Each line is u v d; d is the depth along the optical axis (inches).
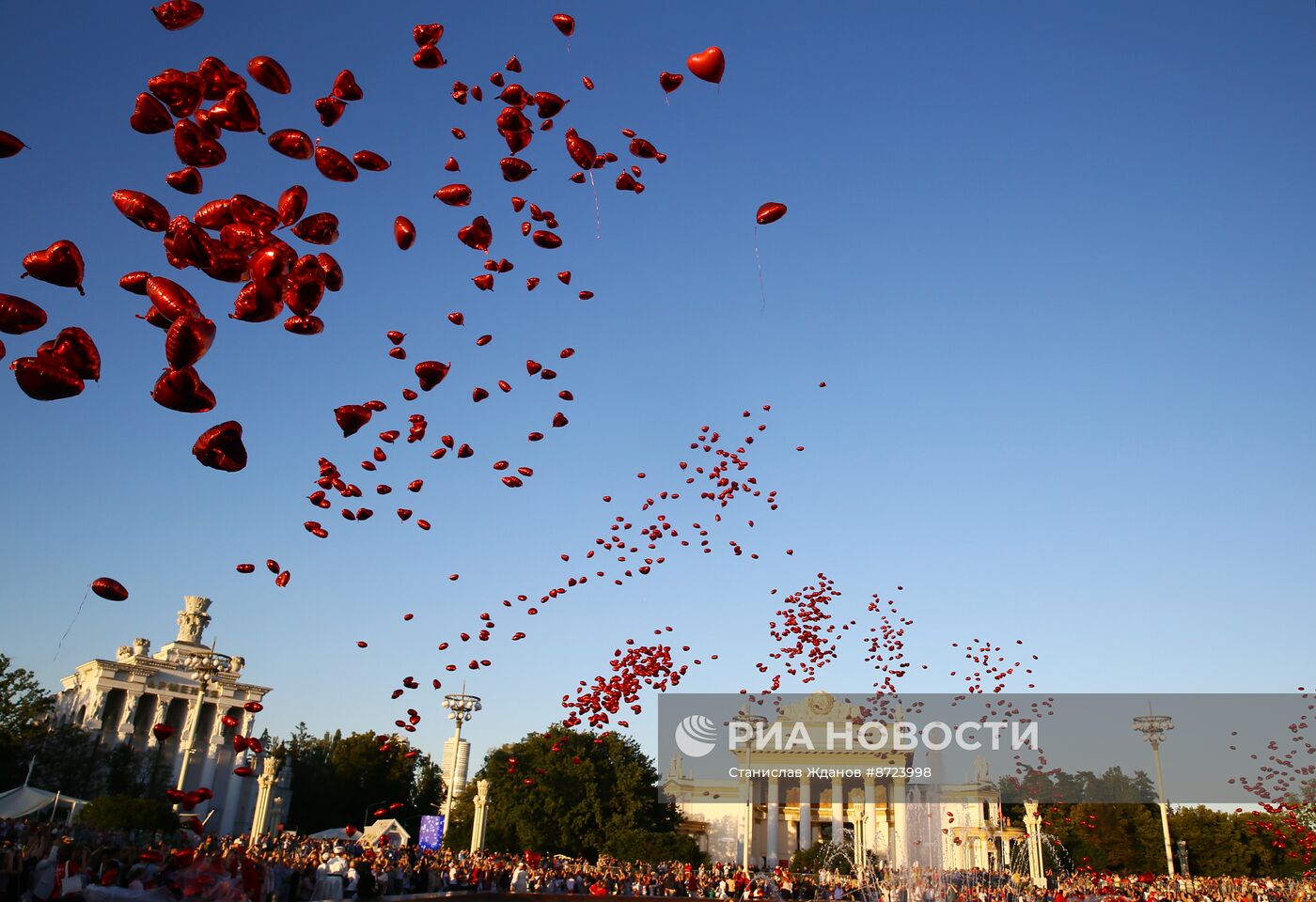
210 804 3472.0
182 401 352.2
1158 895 1697.8
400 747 3703.3
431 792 3841.0
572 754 2861.7
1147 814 3166.8
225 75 369.4
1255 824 3021.7
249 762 3585.1
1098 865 2965.1
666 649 1138.7
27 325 342.0
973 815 3041.3
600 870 2102.6
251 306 354.0
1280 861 2989.7
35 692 2158.0
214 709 3782.0
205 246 358.0
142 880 703.7
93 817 1704.0
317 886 1021.2
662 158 490.0
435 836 1918.1
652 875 2124.8
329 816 3624.5
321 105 397.4
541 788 2783.0
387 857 1459.2
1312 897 1862.7
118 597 469.7
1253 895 1809.8
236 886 717.3
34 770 2706.7
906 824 2229.3
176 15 353.7
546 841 2721.5
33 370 334.6
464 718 2487.7
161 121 361.7
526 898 1486.2
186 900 685.3
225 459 399.2
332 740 4087.1
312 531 646.5
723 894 1878.7
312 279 381.1
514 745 3070.9
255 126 374.0
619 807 2807.6
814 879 2276.1
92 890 651.5
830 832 3666.3
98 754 3011.8
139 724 3666.3
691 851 2723.9
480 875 1640.0
